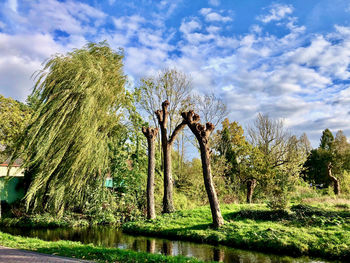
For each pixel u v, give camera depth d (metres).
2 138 18.61
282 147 28.62
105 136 17.50
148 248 10.91
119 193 20.06
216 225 13.20
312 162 43.28
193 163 31.42
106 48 18.59
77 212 18.17
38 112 14.52
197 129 14.74
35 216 16.70
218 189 24.22
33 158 14.18
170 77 27.17
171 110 27.77
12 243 9.34
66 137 14.68
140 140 22.56
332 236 10.17
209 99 32.19
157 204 19.64
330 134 50.38
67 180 15.02
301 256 9.41
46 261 6.84
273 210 14.65
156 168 24.28
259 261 8.95
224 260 9.10
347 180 25.00
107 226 16.55
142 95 26.61
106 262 7.09
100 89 16.05
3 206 19.52
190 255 9.77
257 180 24.75
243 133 33.97
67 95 14.69
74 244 9.91
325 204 15.28
